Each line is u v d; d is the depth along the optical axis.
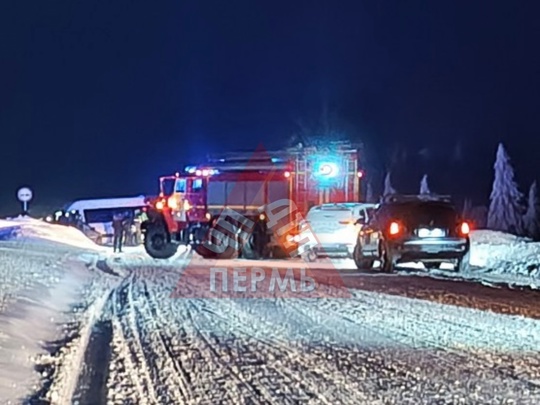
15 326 13.45
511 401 9.34
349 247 29.70
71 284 21.14
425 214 24.97
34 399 9.49
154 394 9.75
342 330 14.27
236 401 9.40
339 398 9.50
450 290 20.19
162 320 15.49
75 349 12.48
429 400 9.39
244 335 13.79
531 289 20.33
